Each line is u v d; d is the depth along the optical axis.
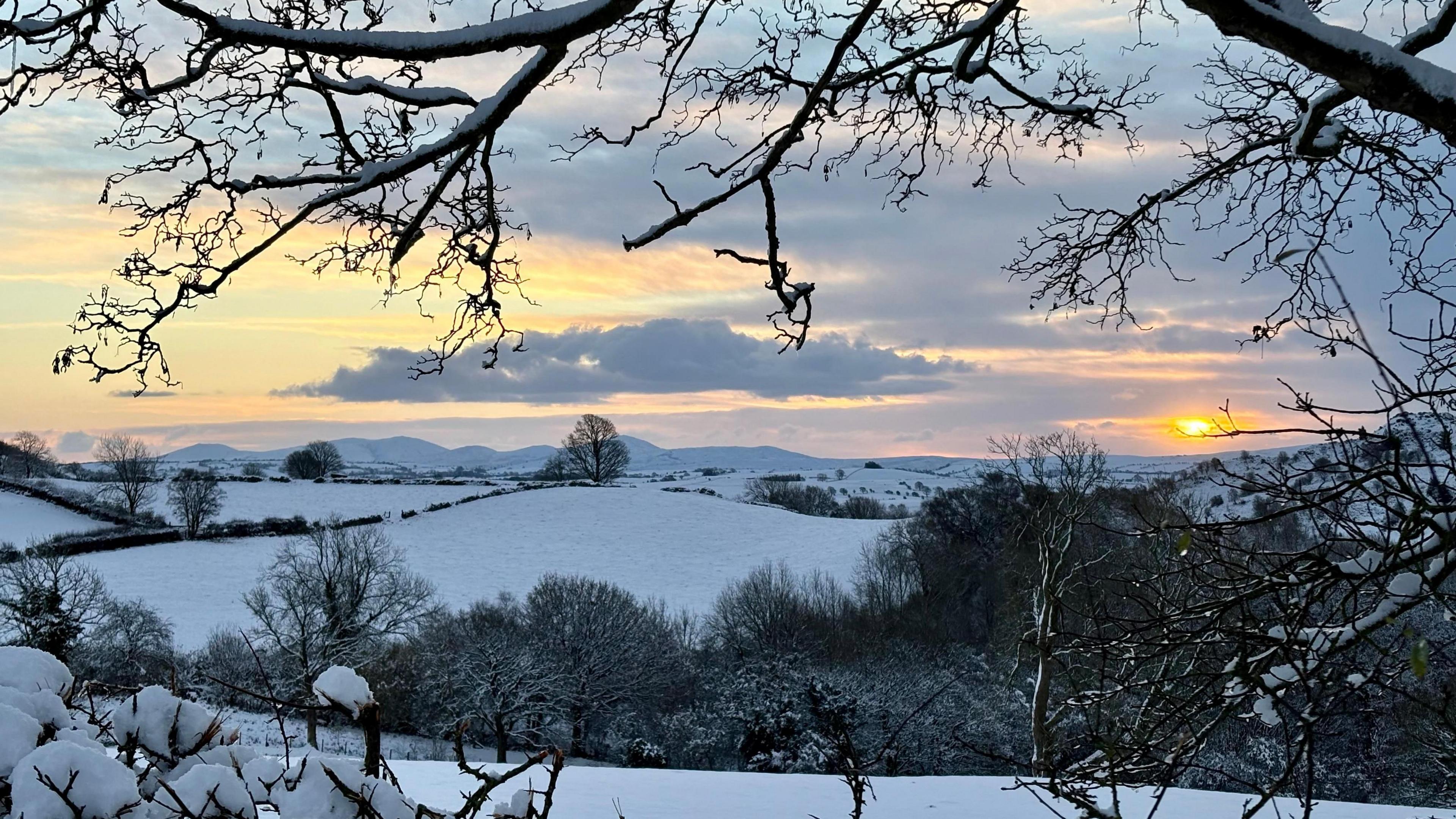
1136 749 4.29
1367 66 2.92
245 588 52.19
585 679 41.56
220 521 67.00
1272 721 4.25
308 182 4.54
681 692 43.91
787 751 28.58
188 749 2.42
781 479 102.38
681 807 11.25
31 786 1.95
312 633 36.94
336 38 3.68
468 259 5.27
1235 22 3.00
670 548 66.88
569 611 43.19
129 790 2.00
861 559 61.81
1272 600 4.65
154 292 4.79
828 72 4.25
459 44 3.65
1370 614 3.84
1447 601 4.02
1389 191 6.51
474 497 76.75
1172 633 4.61
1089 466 15.62
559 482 88.94
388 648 40.47
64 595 34.78
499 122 4.09
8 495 66.06
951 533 42.91
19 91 4.63
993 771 21.70
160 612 46.75
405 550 61.72
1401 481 3.39
